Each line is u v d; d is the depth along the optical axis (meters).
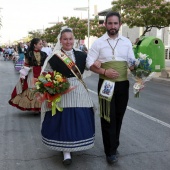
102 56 4.08
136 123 6.32
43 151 4.72
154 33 27.58
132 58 4.12
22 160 4.38
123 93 4.16
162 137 5.39
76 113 4.07
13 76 16.17
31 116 6.96
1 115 7.04
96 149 4.81
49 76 4.02
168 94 10.07
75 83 4.18
